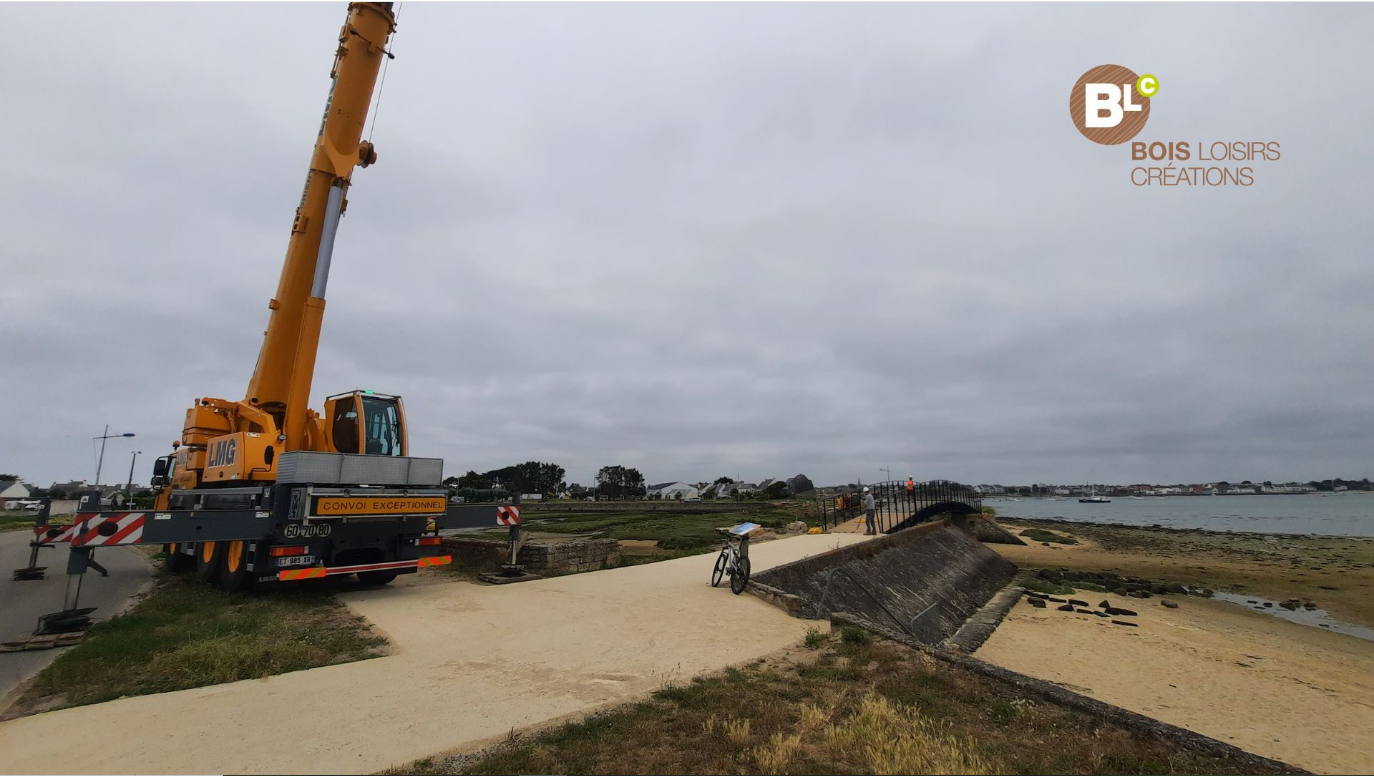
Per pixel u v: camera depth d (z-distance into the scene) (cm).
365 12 1271
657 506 5494
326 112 1273
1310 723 946
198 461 1348
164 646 771
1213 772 470
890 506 2902
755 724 519
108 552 2134
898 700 589
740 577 1117
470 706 559
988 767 449
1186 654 1402
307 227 1271
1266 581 2773
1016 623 1769
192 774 429
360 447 1217
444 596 1119
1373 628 1861
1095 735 529
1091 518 9375
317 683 627
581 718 527
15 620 979
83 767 441
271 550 1058
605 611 975
